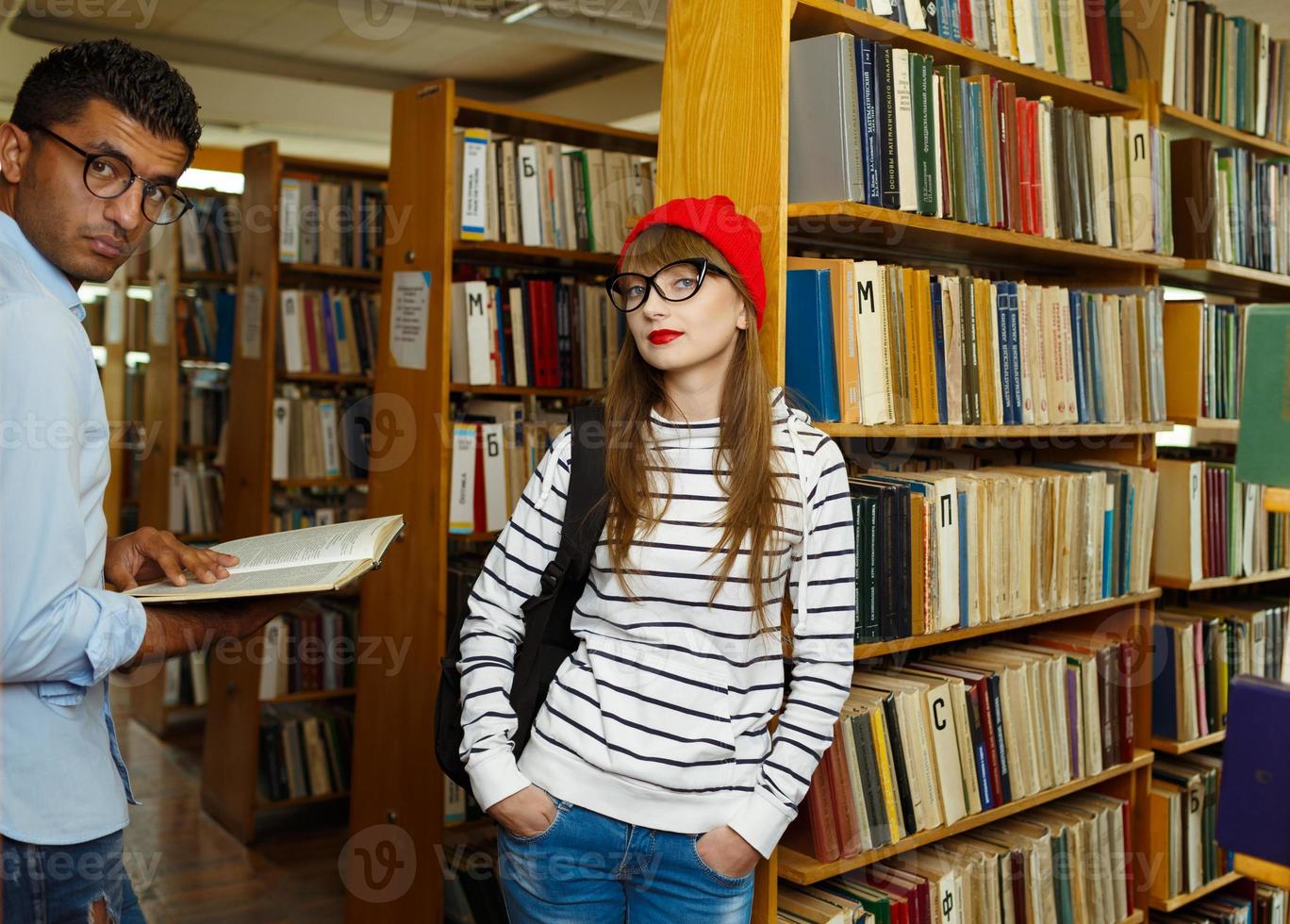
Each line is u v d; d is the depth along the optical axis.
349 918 3.14
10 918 1.20
